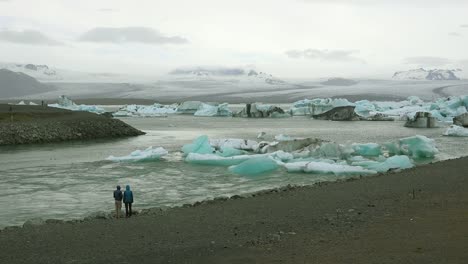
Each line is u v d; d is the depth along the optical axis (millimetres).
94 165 30891
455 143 44594
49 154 37156
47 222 14492
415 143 34719
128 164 31359
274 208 14828
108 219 14766
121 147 42594
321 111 104812
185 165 30938
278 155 32594
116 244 10938
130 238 11492
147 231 12211
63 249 10625
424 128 67250
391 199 15383
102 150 40156
